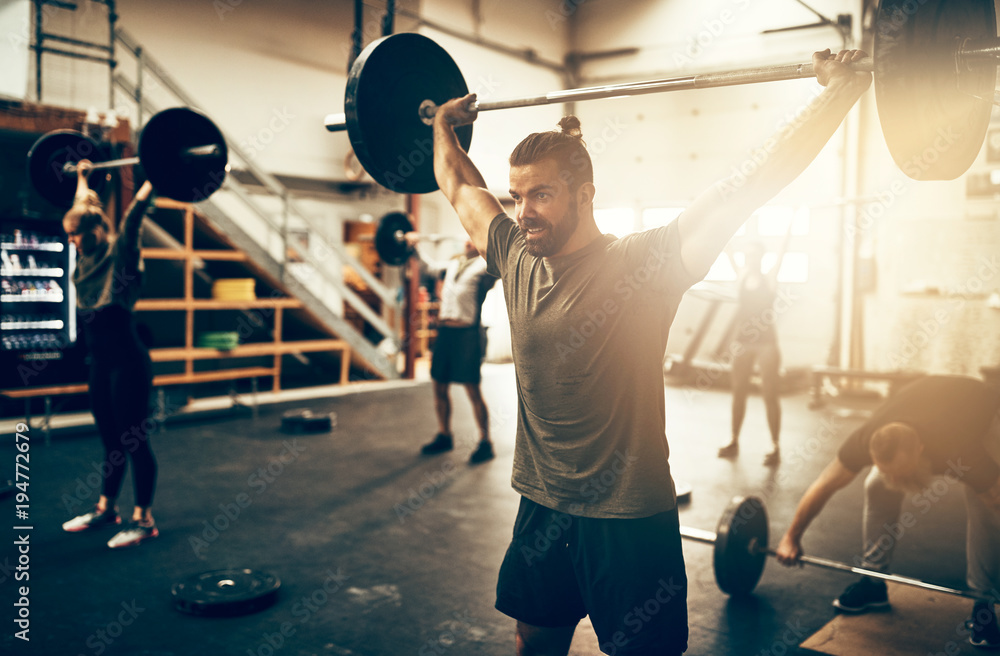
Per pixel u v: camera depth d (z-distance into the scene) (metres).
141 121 5.79
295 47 7.60
